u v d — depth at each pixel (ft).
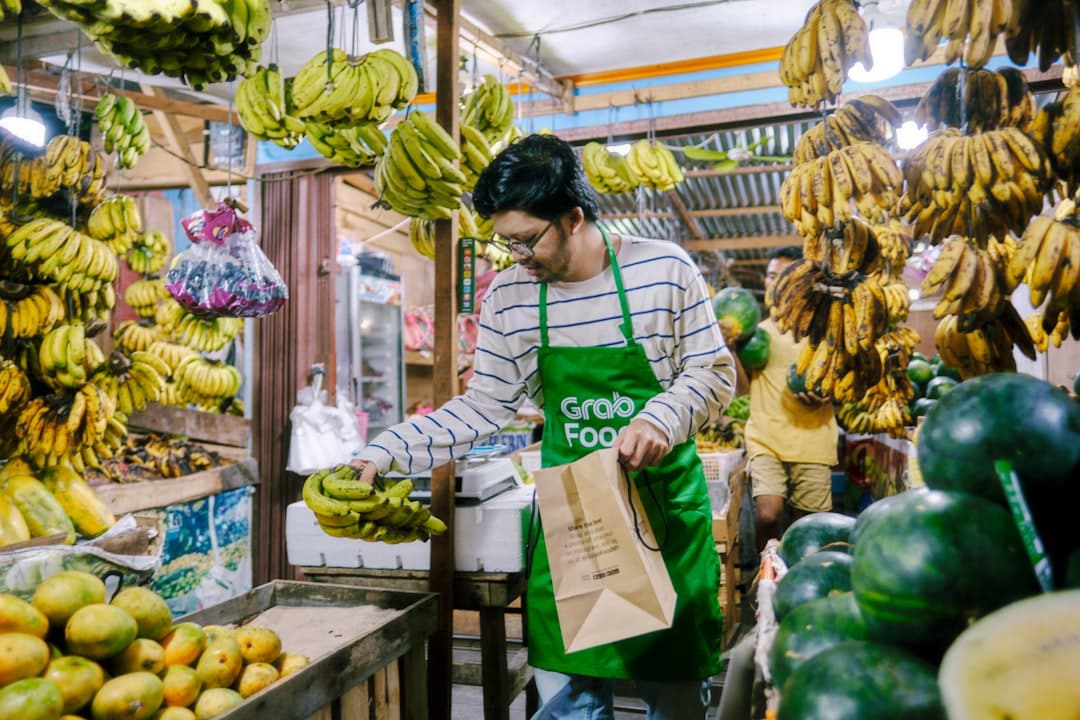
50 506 7.66
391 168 7.22
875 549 2.73
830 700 2.50
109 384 10.34
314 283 13.99
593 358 5.82
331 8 6.91
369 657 5.26
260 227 14.16
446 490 6.83
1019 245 4.89
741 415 17.53
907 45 5.64
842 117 7.06
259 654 4.90
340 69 6.79
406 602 6.35
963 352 6.25
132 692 4.03
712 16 11.13
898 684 2.47
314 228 14.01
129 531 6.59
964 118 5.60
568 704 5.98
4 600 4.05
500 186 5.30
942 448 2.88
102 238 10.40
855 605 2.89
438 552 6.86
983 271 5.40
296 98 6.81
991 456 2.77
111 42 5.44
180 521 11.64
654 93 12.84
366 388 17.95
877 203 6.41
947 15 5.16
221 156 14.48
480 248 10.12
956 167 5.27
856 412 14.93
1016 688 2.04
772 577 3.97
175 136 13.89
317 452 13.09
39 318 8.96
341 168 13.67
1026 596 2.51
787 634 3.02
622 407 5.85
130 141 10.24
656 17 11.14
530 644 6.17
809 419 12.49
